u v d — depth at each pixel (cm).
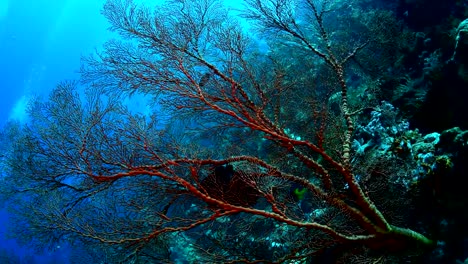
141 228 445
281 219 406
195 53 532
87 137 463
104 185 473
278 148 546
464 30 526
